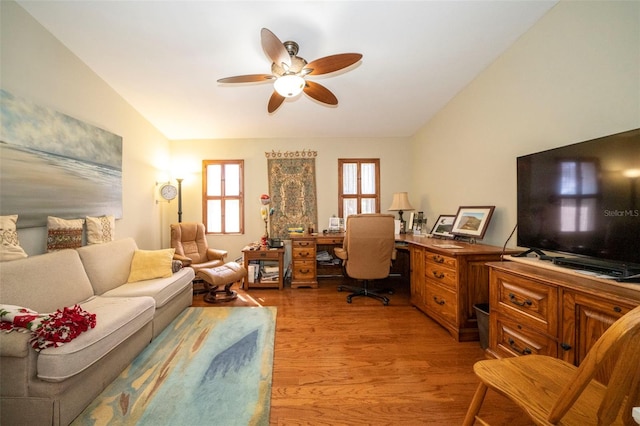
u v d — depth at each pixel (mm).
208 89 2934
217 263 3609
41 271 1713
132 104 3209
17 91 1868
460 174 3023
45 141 2049
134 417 1357
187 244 3756
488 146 2555
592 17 1615
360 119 3773
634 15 1416
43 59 2053
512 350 1653
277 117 3676
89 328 1421
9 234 1693
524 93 2125
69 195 2266
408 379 1688
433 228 3414
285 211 4367
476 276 2186
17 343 1201
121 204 2973
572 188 1534
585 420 834
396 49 2301
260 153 4371
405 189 4434
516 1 1833
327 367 1813
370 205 4445
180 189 3961
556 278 1408
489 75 2535
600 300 1141
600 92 1581
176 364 1819
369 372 1759
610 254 1330
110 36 2143
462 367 1813
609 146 1334
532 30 2037
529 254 2057
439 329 2389
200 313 2730
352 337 2238
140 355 1926
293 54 2146
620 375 678
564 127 1802
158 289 2209
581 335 1232
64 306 1775
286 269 4227
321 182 4418
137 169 3367
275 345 2104
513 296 1637
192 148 4324
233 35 2125
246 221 4371
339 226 4230
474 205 2775
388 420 1363
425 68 2584
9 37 1817
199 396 1511
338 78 2760
